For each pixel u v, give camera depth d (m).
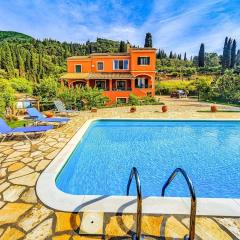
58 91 19.86
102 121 12.40
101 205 3.27
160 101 25.19
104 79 25.86
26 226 2.84
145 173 6.17
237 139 9.77
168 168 6.52
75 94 18.92
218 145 8.88
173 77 47.41
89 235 2.66
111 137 10.02
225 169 6.48
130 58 25.97
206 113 14.74
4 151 6.14
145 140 9.52
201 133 10.80
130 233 2.69
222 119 12.04
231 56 63.88
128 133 10.81
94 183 5.54
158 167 6.59
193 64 73.00
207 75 47.47
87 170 6.35
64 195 3.61
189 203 3.31
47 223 2.90
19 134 8.30
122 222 2.89
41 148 6.42
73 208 3.21
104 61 26.56
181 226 2.82
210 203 3.32
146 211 3.11
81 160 7.16
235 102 22.44
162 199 3.41
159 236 2.64
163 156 7.54
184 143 9.10
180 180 5.73
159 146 8.67
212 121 12.06
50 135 8.18
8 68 47.81
